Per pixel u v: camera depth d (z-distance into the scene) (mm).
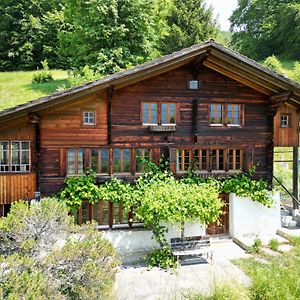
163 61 11117
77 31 24500
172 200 10883
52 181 11531
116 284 9445
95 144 11844
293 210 14820
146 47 25062
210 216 11227
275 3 48938
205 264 10867
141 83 12094
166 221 10875
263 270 8883
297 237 12531
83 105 11688
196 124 12562
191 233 12531
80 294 5516
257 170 13430
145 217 10836
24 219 6484
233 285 7840
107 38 23375
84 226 7426
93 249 6211
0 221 6336
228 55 11695
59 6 38344
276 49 47500
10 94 23766
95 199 11438
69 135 11641
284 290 7219
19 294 4566
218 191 12680
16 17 37031
